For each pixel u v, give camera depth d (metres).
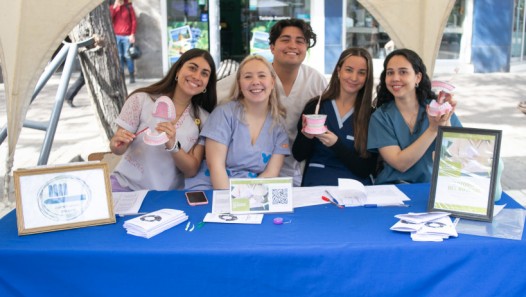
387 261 2.10
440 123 2.87
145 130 3.15
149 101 3.25
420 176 3.18
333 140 3.27
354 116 3.41
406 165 3.10
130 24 10.72
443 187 2.46
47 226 2.27
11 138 2.99
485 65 12.35
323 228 2.29
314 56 12.06
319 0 11.79
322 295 2.11
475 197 2.39
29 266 2.07
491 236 2.18
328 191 2.72
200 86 3.22
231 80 4.04
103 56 4.97
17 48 2.97
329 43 12.00
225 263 2.06
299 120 3.56
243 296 2.10
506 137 7.29
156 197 2.74
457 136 2.45
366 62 3.33
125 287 2.08
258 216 2.44
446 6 3.57
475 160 2.41
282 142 3.26
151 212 2.51
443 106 2.83
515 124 7.95
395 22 3.67
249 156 3.18
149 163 3.21
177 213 2.39
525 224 2.31
